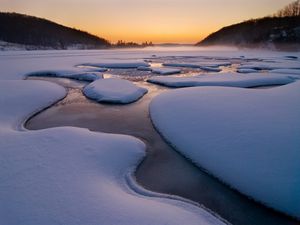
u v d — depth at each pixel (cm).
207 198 592
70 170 623
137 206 504
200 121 978
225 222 520
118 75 2580
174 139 894
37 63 3253
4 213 465
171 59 4700
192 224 466
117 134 905
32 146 745
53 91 1614
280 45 6925
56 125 1077
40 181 567
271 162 662
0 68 2623
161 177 678
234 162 700
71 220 450
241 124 882
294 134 749
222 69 3081
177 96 1385
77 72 2464
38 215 460
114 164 702
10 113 1160
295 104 982
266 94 1224
